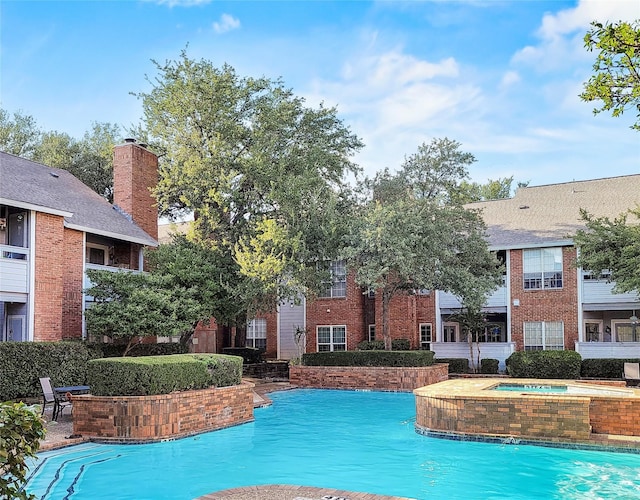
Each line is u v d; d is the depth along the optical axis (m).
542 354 24.16
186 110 26.70
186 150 26.55
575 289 26.78
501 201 32.44
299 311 33.94
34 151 40.38
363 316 32.50
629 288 19.70
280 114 27.70
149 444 12.15
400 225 22.64
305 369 24.42
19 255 19.72
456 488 8.96
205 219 26.61
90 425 12.41
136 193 26.94
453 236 24.89
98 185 36.78
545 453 11.23
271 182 24.86
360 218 24.00
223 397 14.34
